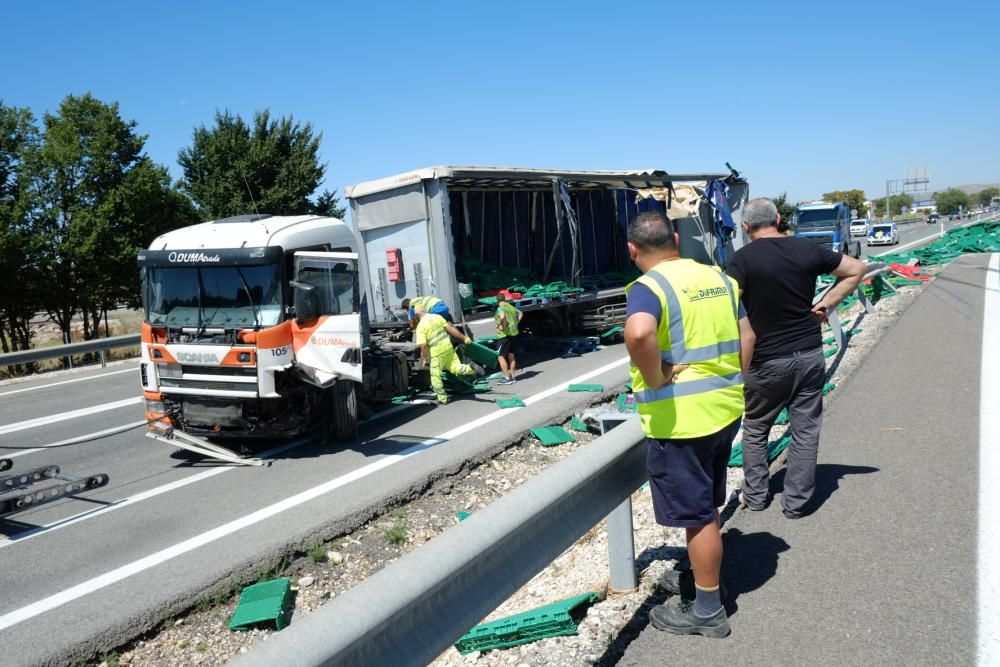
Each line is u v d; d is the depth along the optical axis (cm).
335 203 3678
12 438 986
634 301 307
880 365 893
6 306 2083
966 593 342
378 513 631
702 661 309
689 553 329
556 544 308
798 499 446
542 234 1630
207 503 674
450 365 1048
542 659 330
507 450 802
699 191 1716
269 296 780
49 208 2119
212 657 432
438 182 1134
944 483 482
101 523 639
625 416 416
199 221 2441
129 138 2300
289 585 505
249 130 3541
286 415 805
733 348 321
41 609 478
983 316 1250
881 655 300
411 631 229
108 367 1647
